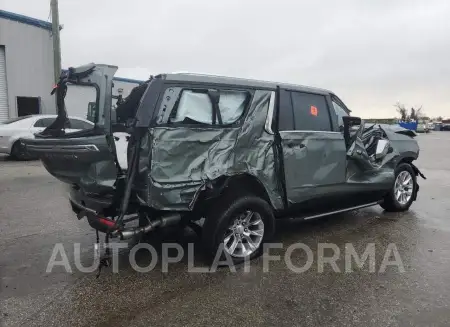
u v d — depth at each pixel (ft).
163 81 12.33
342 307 10.94
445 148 72.90
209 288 12.11
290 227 18.53
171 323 10.11
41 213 20.62
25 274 13.07
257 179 14.19
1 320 10.17
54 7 55.31
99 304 11.07
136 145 12.08
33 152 13.05
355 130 19.10
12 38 57.06
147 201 12.00
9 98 57.72
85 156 11.82
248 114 13.98
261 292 11.85
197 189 12.63
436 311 10.72
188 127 12.55
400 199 21.26
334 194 17.06
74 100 18.63
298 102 15.87
